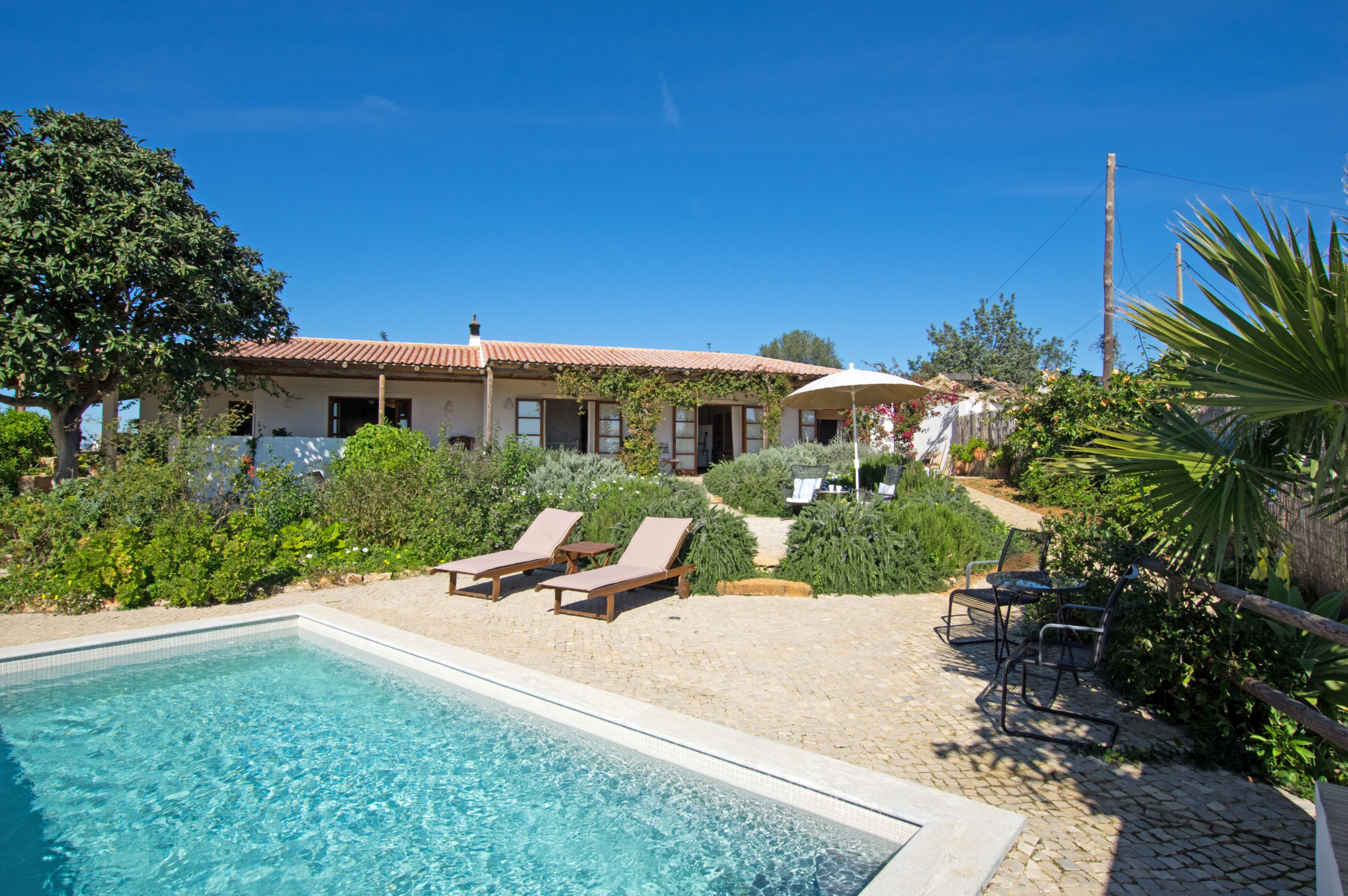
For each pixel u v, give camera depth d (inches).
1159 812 117.0
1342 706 135.3
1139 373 477.7
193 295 405.1
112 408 472.1
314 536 332.5
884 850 113.9
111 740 165.9
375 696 191.6
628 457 667.4
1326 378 101.1
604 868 113.3
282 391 622.8
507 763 151.5
